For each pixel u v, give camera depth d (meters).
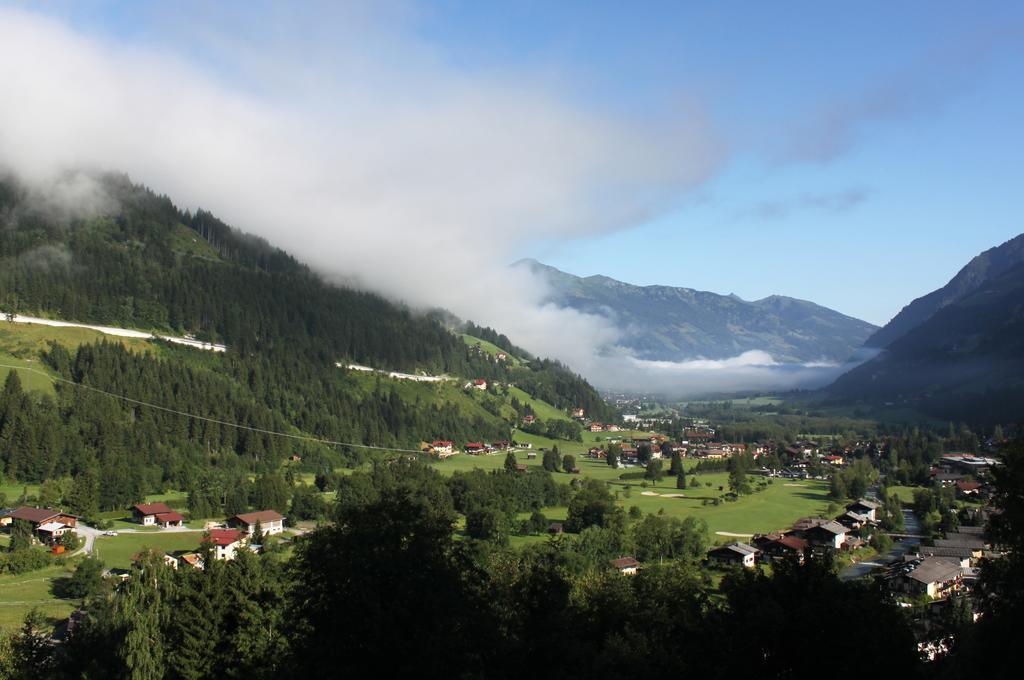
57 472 185.75
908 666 41.81
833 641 40.66
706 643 43.88
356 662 42.84
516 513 190.50
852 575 130.38
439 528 48.69
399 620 43.19
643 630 63.28
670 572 89.31
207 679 66.81
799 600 43.16
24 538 138.12
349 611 43.47
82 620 78.38
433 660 42.16
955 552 135.75
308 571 47.78
